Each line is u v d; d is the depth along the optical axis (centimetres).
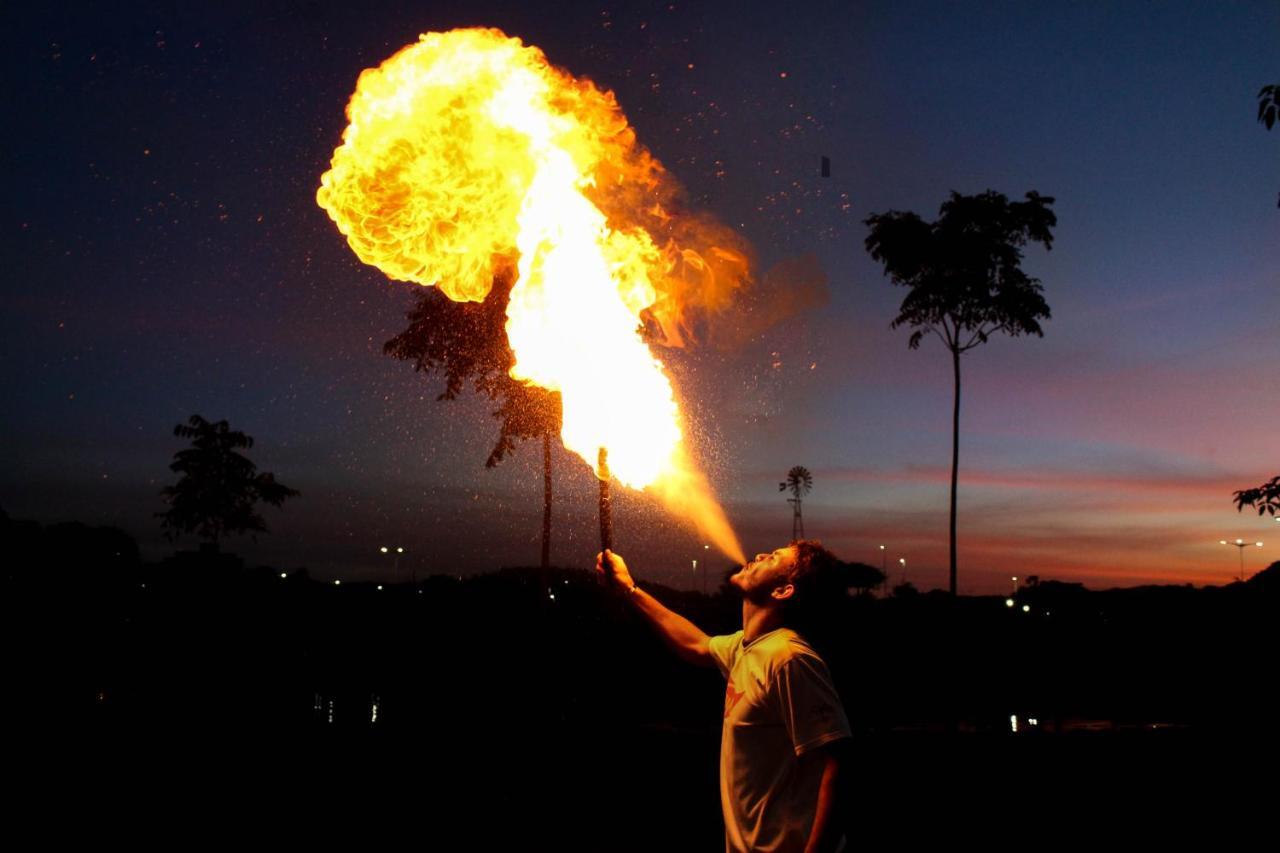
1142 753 896
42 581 1714
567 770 863
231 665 1519
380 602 1934
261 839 638
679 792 786
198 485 2322
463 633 1655
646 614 314
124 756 868
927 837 626
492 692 1323
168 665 1486
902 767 824
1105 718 1291
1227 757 873
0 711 1059
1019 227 1441
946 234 1454
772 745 259
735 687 271
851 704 1325
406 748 945
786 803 255
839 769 249
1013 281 1448
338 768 852
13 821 657
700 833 668
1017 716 1310
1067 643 1769
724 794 268
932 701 1403
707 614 1619
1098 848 610
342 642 1697
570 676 1386
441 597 1862
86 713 1080
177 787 768
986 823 657
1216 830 650
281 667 1532
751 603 287
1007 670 1617
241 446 2380
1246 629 1727
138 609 1788
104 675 1361
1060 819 671
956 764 841
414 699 1278
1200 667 1623
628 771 862
